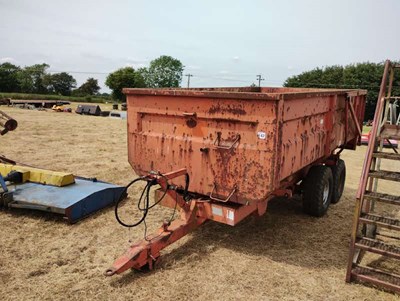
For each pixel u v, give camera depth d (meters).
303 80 66.31
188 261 4.27
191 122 4.35
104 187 5.88
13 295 3.49
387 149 13.95
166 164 4.62
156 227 5.20
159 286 3.73
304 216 5.97
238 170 4.05
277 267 4.24
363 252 4.70
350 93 6.43
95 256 4.32
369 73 57.31
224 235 5.09
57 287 3.64
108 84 81.56
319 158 5.79
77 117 25.05
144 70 90.62
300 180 5.76
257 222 5.63
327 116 5.60
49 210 5.10
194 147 4.34
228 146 4.08
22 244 4.53
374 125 4.18
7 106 32.88
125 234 4.92
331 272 4.18
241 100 3.92
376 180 4.89
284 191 4.87
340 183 7.00
